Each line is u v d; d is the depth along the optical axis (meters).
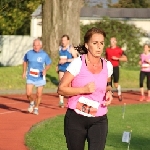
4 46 41.44
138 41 47.09
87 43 8.34
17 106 20.98
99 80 8.27
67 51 20.38
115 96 26.72
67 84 8.26
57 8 33.97
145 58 24.50
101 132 8.23
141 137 14.23
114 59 23.55
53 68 32.66
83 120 8.25
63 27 33.94
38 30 58.94
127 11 63.22
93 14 61.25
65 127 8.36
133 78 34.19
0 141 13.38
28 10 37.59
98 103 8.27
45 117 17.89
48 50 33.91
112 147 12.73
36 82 18.20
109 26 47.03
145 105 22.52
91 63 8.32
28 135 14.07
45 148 12.36
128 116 18.50
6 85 29.70
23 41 41.66
